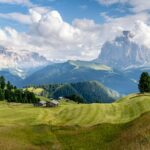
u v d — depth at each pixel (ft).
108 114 374.84
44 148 143.23
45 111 452.35
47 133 166.20
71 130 173.58
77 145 147.74
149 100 405.59
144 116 160.86
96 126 176.65
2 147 132.77
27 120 374.02
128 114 361.51
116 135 155.53
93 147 141.49
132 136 124.88
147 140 104.68
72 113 405.18
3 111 449.48
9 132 161.07
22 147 137.90
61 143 152.46
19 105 615.57
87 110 409.28
